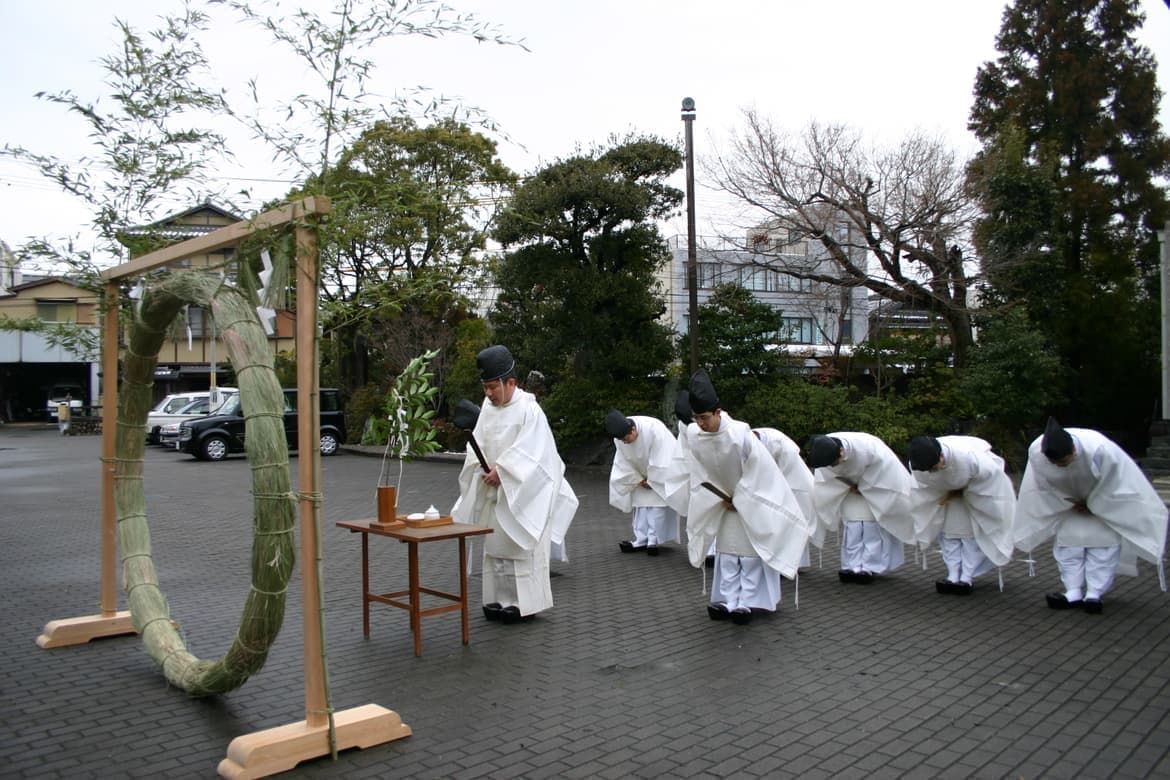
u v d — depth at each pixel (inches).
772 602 269.6
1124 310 815.7
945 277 701.9
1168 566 353.1
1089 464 266.8
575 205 702.5
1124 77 848.9
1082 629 256.4
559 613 279.6
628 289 725.9
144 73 217.0
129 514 230.7
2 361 1587.1
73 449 1066.7
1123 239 863.1
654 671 216.7
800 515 268.2
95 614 274.2
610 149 740.7
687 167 674.8
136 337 215.2
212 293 173.9
